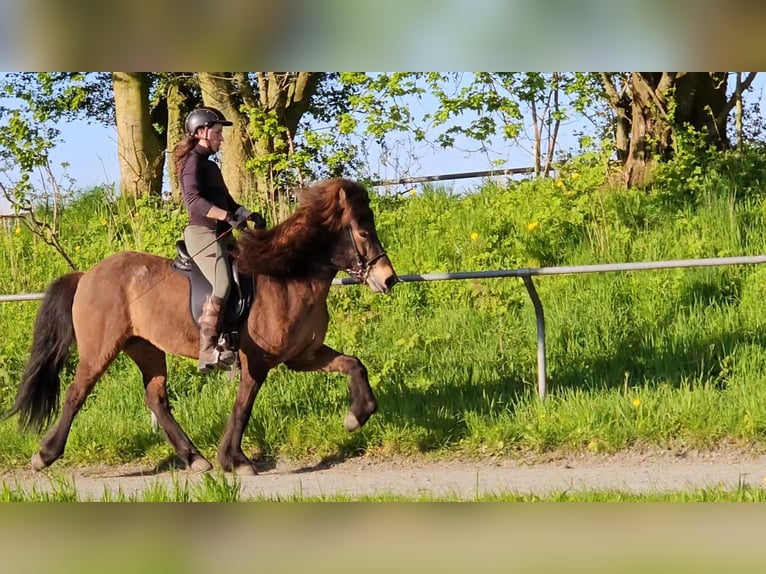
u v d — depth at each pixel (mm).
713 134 18188
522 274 10578
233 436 9562
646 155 17438
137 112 20125
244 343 9438
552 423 10023
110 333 9602
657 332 12438
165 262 9766
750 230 14750
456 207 16719
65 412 9656
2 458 10406
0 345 13234
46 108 16500
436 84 15266
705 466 9195
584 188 15438
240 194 17922
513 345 12422
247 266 9312
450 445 10070
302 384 11328
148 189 19672
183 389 11906
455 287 13953
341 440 10070
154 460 10273
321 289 9500
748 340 12008
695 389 10602
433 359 12133
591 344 12336
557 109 16281
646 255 14344
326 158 16125
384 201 17156
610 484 8602
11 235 17031
